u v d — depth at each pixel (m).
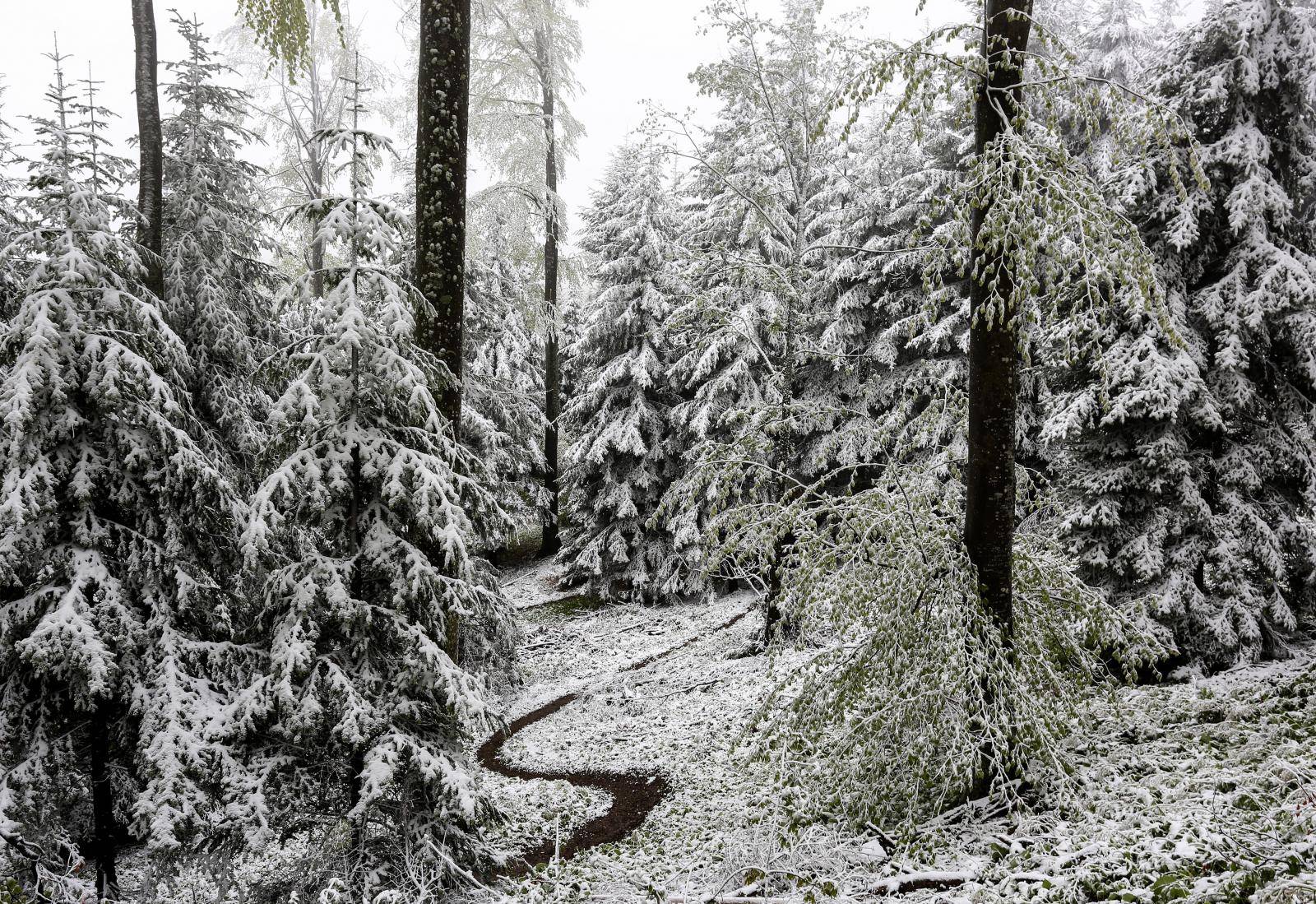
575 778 11.48
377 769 6.57
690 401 21.09
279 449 7.51
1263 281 10.30
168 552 7.51
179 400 8.48
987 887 5.02
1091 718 8.46
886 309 18.89
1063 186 6.14
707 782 10.20
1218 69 10.56
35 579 7.28
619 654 18.48
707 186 22.53
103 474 7.34
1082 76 6.23
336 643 7.41
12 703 7.09
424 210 8.12
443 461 7.64
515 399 24.25
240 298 13.01
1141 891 4.12
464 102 8.20
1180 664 10.60
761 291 15.77
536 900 6.65
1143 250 6.12
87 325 7.25
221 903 6.60
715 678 14.70
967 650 6.78
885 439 9.63
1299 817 4.54
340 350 7.03
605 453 22.06
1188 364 10.16
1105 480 10.83
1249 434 11.10
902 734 7.08
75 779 7.43
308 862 7.19
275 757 6.94
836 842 6.69
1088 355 11.05
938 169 17.22
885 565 7.49
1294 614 11.27
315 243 7.00
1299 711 7.42
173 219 12.30
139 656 7.29
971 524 7.11
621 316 22.41
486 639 13.55
